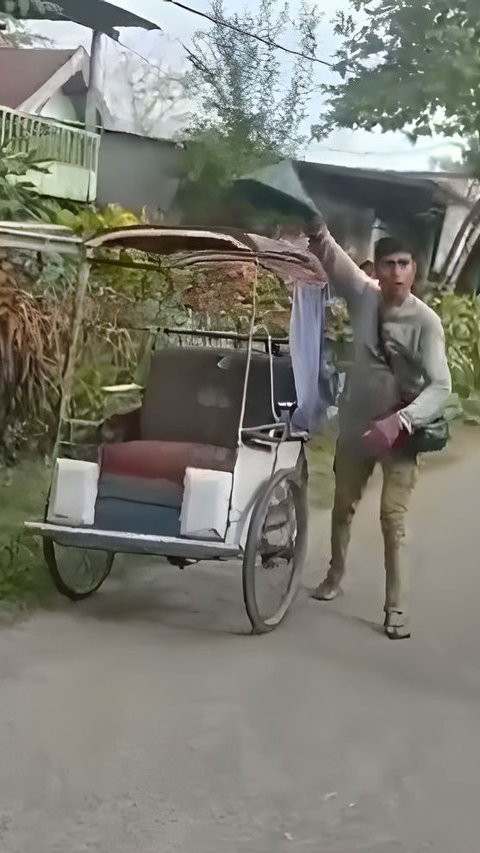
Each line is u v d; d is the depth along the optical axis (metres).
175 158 18.52
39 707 4.38
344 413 5.89
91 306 8.30
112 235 5.84
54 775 3.82
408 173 19.44
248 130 17.77
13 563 6.08
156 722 4.28
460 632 5.62
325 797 3.73
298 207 16.83
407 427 5.37
